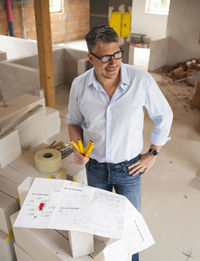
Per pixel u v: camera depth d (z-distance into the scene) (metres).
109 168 1.40
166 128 1.33
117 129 1.28
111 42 1.05
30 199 1.04
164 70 6.34
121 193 1.49
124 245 1.04
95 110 1.27
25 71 4.09
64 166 1.87
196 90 4.34
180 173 2.83
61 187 1.09
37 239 1.10
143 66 6.48
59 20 8.16
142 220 1.10
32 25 7.65
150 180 2.71
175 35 6.36
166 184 2.66
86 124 1.38
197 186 2.64
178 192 2.56
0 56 4.59
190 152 3.20
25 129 1.98
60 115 3.90
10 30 7.14
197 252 1.97
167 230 2.15
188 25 6.11
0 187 1.55
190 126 3.83
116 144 1.31
